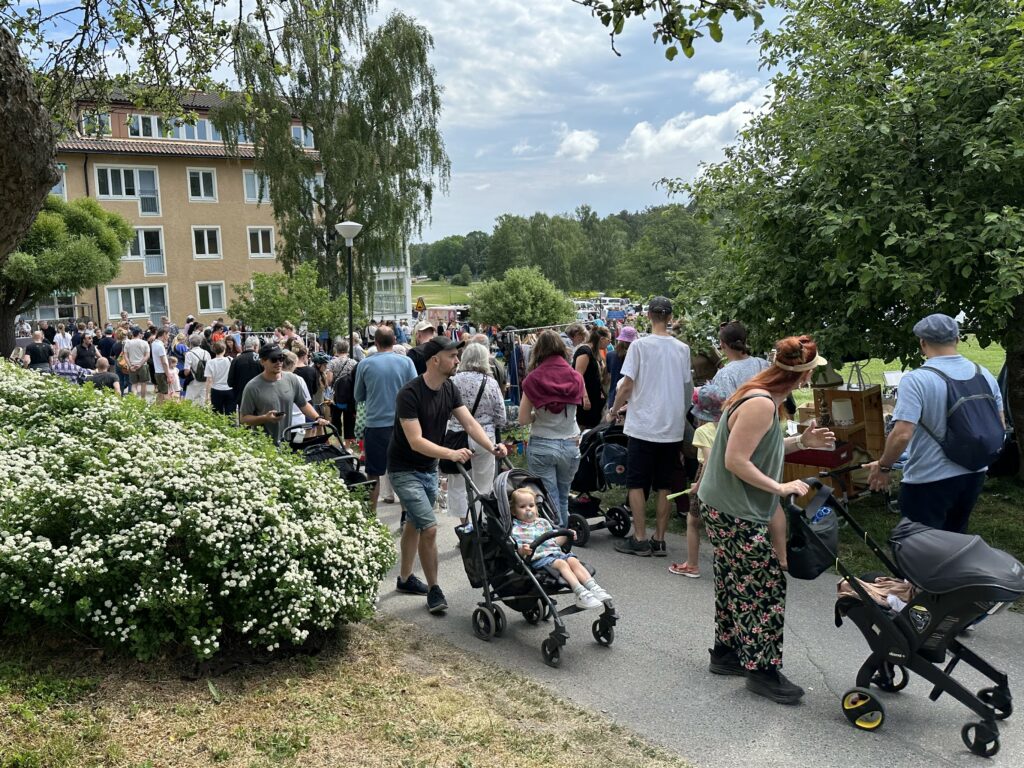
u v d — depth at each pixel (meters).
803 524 4.22
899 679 4.67
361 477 7.43
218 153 42.72
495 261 113.44
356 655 4.92
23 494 4.58
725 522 4.43
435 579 5.84
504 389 11.35
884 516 7.75
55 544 4.52
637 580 6.46
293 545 4.69
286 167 32.16
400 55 33.72
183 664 4.41
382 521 8.33
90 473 4.96
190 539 4.52
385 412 7.63
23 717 3.62
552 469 6.81
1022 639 5.14
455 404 5.76
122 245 32.03
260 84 30.39
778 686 4.43
